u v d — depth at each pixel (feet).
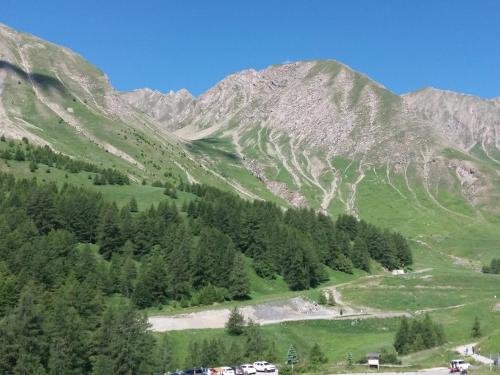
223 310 469.16
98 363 295.48
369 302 563.48
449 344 371.76
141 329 315.58
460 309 504.02
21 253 435.53
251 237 645.51
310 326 456.45
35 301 358.02
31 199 552.82
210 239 563.48
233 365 332.19
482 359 306.35
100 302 387.34
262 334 416.26
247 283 534.37
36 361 289.12
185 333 395.75
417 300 572.51
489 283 645.51
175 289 504.43
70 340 299.58
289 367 306.96
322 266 650.84
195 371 306.96
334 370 292.20
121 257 530.68
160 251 553.64
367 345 401.90
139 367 303.68
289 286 605.73
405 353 363.15
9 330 289.12
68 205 574.15
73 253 488.85
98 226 574.97
